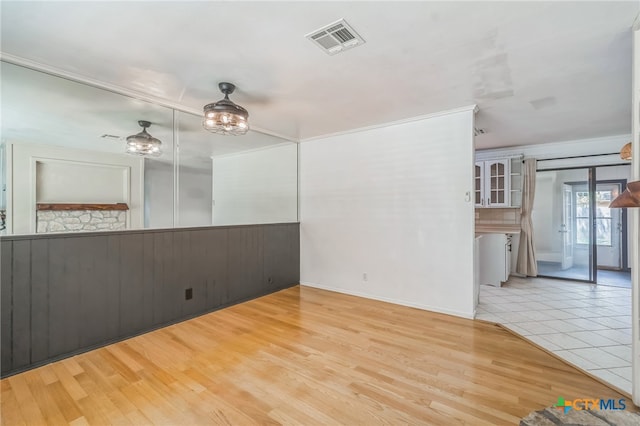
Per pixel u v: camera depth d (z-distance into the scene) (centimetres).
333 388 201
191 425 167
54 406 183
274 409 180
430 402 186
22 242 223
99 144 295
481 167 558
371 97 303
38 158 255
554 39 201
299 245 494
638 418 135
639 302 177
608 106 330
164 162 348
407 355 247
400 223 382
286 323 320
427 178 361
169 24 183
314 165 471
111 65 235
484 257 487
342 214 439
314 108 335
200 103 316
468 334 288
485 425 165
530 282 506
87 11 170
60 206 264
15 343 218
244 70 244
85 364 233
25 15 173
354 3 164
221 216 407
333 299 408
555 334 288
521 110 342
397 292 385
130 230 288
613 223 594
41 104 261
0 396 192
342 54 220
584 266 506
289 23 182
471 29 189
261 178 452
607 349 256
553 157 510
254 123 392
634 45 177
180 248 329
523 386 202
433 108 335
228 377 215
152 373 220
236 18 177
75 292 250
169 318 316
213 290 362
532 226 533
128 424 168
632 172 179
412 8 169
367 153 412
